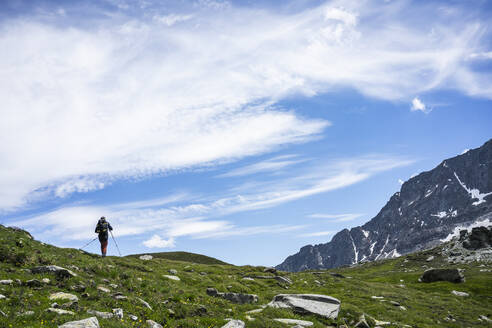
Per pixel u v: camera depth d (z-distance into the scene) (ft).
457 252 463.42
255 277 163.12
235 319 69.82
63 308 51.11
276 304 95.25
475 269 351.46
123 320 53.26
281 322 75.56
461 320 136.36
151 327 56.29
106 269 81.71
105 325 48.55
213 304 82.38
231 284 123.95
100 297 61.57
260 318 75.36
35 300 51.42
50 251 83.15
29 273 63.93
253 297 99.14
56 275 65.57
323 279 189.47
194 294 85.51
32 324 42.96
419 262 492.13
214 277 137.39
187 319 65.51
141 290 75.56
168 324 61.36
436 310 145.89
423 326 115.55
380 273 467.11
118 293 66.59
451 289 233.55
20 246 75.87
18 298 49.90
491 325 131.85
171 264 168.76
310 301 98.07
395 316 122.11
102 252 104.42
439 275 273.54
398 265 510.17
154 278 94.53
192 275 128.67
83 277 70.64
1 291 51.47
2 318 42.52
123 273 82.84
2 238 75.41
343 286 171.32
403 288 203.00
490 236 456.04
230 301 95.25
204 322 66.08
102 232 104.47
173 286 88.84
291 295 99.76
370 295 155.43
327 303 99.04
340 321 92.73
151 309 65.57
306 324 78.02
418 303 154.92
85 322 44.98
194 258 306.96
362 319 96.32
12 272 61.93
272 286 149.18
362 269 567.59
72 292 60.54
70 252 93.25
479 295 211.41
